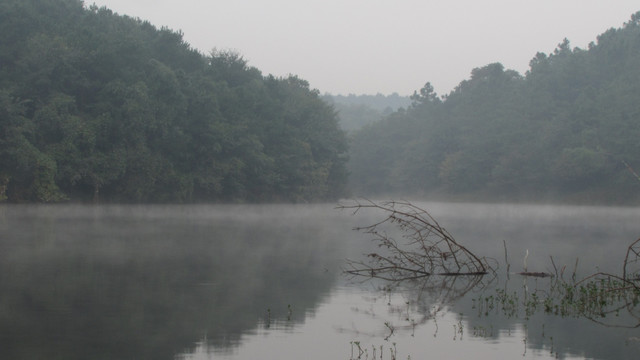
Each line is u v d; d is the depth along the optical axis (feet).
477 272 56.54
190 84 236.02
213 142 232.32
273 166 263.90
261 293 42.57
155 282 45.70
